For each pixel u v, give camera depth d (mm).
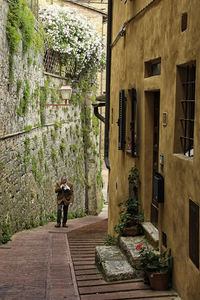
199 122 4328
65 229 13109
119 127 9305
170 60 5516
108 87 12414
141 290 5340
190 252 4625
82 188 20922
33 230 12391
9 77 10484
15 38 10445
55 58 17766
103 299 5020
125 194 8859
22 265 7328
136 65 7840
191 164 4605
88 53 19500
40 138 14648
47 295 5465
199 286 4301
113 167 10914
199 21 4410
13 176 11000
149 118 7219
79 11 26109
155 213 6977
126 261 6383
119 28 10234
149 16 6816
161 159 5855
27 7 12383
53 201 16422
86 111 21422
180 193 5020
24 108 12234
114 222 10359
